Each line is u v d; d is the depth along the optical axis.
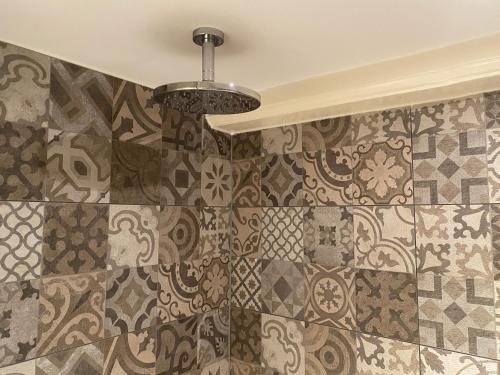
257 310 1.67
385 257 1.35
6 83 1.06
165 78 1.38
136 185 1.38
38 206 1.11
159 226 1.45
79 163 1.21
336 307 1.45
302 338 1.53
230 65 1.29
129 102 1.37
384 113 1.39
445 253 1.24
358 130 1.44
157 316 1.43
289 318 1.57
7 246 1.04
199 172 1.63
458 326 1.20
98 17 0.97
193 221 1.59
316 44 1.13
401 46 1.14
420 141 1.31
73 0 0.90
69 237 1.17
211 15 0.97
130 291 1.34
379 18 0.98
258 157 1.71
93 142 1.25
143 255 1.39
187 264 1.55
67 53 1.17
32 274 1.09
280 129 1.65
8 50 1.07
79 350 1.18
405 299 1.31
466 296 1.20
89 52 1.17
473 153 1.21
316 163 1.54
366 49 1.16
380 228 1.37
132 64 1.26
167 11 0.95
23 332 1.06
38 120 1.12
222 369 1.70
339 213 1.47
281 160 1.64
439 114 1.28
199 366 1.58
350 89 1.33
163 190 1.47
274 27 1.03
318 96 1.40
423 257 1.28
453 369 1.21
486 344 1.16
